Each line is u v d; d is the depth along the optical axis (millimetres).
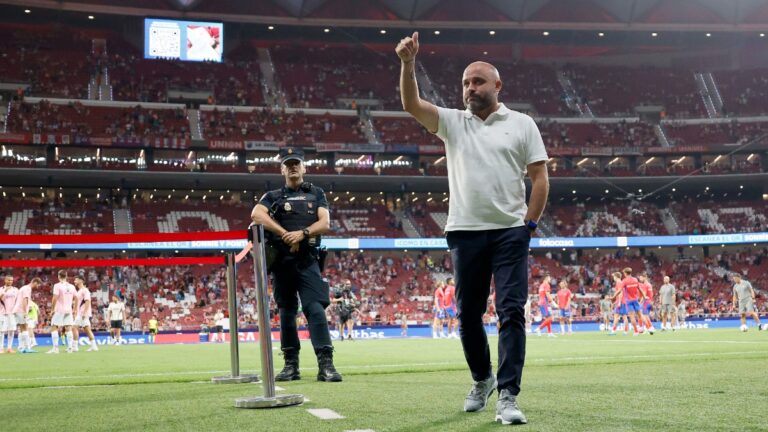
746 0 56188
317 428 3541
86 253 43250
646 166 51375
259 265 4648
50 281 39250
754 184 51375
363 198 52156
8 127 43375
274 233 6695
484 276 4203
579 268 47344
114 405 4820
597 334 24531
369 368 8445
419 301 42719
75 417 4219
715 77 59125
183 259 6961
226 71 54000
